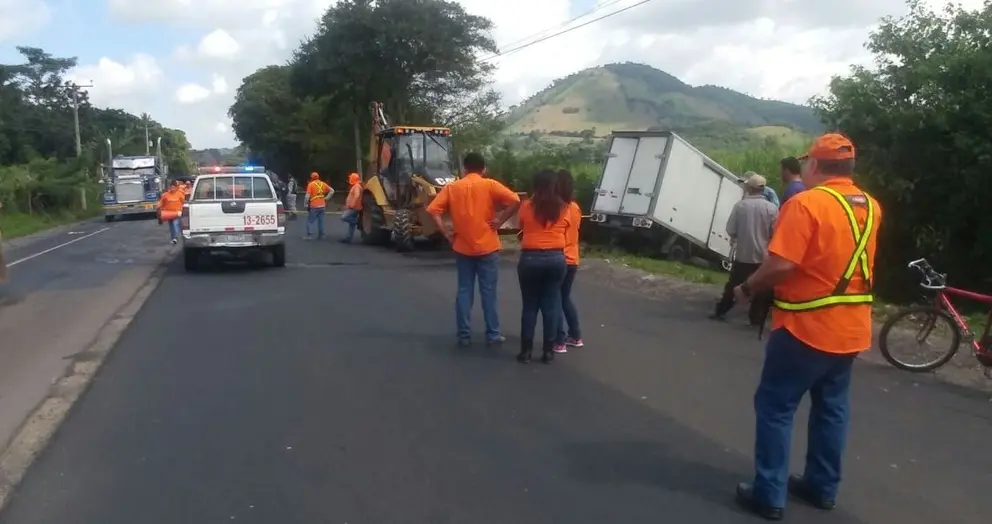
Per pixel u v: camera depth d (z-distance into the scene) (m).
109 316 12.00
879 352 9.52
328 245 23.88
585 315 11.73
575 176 24.50
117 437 6.43
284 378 8.15
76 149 67.50
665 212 19.95
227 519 4.92
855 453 6.07
